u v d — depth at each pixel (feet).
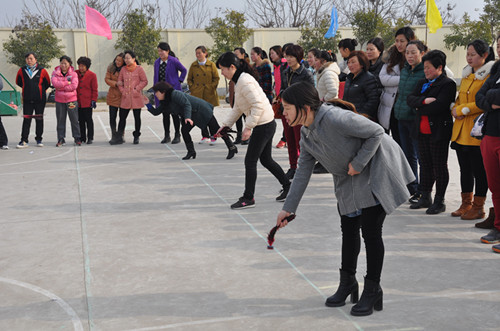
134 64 32.83
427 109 16.49
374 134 9.62
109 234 15.94
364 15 89.04
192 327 10.15
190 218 17.47
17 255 14.29
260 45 89.20
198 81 33.65
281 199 19.29
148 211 18.37
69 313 10.85
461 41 88.69
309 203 19.08
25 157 29.25
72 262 13.70
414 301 11.16
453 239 15.01
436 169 17.25
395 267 13.02
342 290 10.97
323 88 22.30
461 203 18.48
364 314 10.46
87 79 33.04
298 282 12.23
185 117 27.12
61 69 32.63
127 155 29.40
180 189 21.45
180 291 11.80
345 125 9.68
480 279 12.26
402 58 18.99
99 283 12.34
